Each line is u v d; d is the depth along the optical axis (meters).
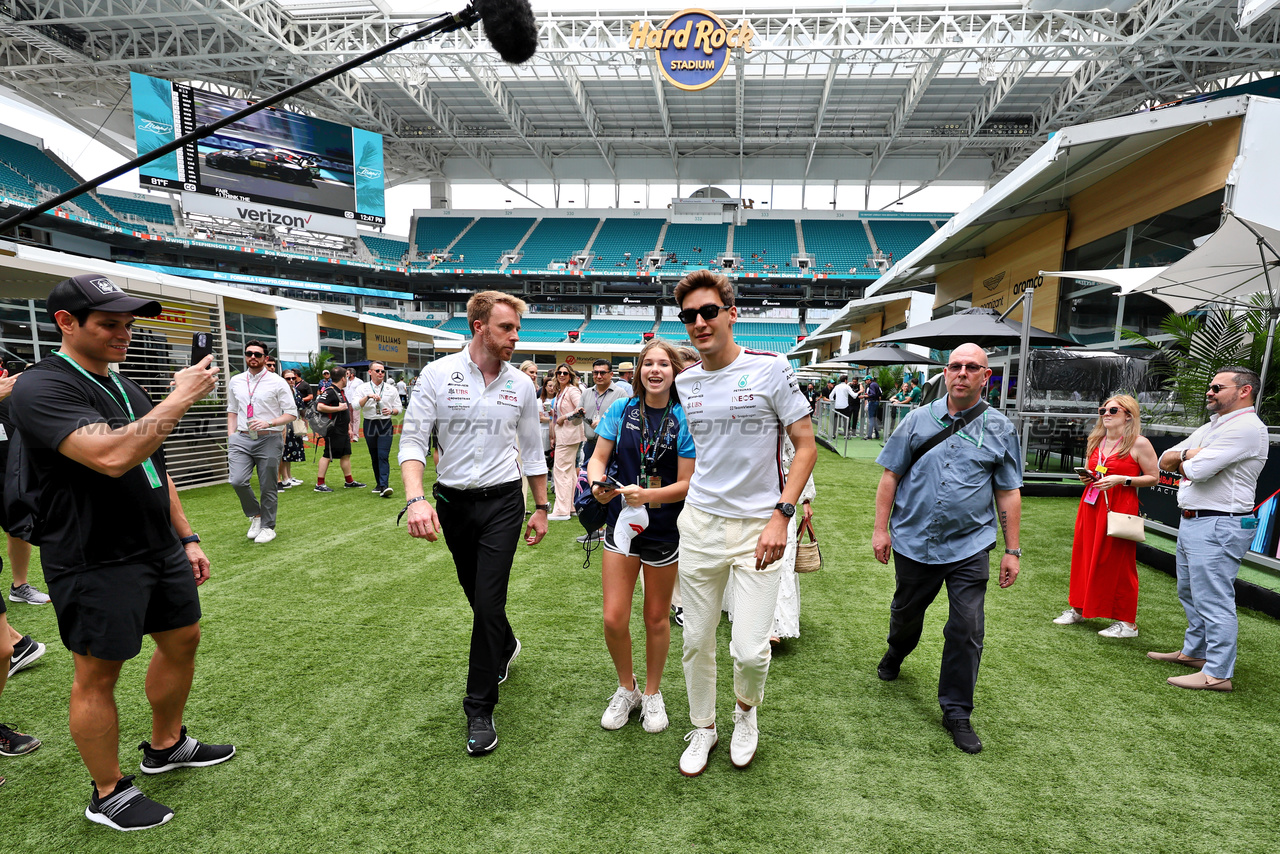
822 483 8.10
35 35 22.72
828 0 22.69
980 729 2.37
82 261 7.42
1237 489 2.65
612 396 5.65
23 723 2.38
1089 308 9.13
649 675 2.36
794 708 2.53
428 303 41.84
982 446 2.33
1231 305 6.00
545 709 2.52
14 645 2.80
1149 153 7.86
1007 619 3.50
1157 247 7.77
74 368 1.74
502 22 1.41
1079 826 1.84
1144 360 7.66
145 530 1.81
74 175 32.12
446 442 2.37
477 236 41.12
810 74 27.44
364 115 31.92
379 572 4.31
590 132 33.28
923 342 8.60
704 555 2.03
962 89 27.80
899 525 2.52
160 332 7.43
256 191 26.41
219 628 3.32
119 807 1.82
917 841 1.78
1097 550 3.22
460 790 2.01
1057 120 29.48
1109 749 2.24
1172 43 19.89
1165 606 3.68
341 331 21.45
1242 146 6.62
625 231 41.22
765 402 1.96
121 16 21.78
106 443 1.55
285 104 30.81
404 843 1.78
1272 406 4.96
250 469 5.04
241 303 14.57
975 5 21.73
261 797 1.97
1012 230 10.77
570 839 1.79
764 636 1.99
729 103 31.12
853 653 3.05
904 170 38.53
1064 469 8.12
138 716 2.44
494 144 37.53
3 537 4.95
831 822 1.86
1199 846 1.76
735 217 41.16
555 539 5.30
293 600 3.75
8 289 6.72
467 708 2.26
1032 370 8.00
